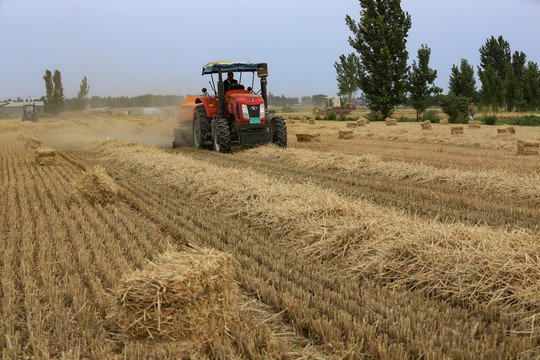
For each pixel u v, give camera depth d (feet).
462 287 12.38
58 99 229.45
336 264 15.02
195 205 23.58
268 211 19.90
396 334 10.07
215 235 17.76
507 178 27.32
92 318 10.87
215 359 9.46
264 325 10.89
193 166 31.63
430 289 12.78
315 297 11.98
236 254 15.76
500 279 12.03
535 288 11.41
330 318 11.11
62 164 40.09
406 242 14.37
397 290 13.05
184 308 9.54
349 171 32.94
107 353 9.41
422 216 21.11
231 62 43.62
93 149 51.78
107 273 13.62
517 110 156.66
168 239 17.83
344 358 9.41
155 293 9.39
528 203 23.47
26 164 39.70
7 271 13.79
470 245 13.70
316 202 19.75
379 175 31.94
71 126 98.99
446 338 9.77
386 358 9.18
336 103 203.51
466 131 71.46
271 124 43.83
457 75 139.74
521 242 13.62
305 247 16.40
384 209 19.65
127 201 25.20
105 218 20.88
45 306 11.65
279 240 17.65
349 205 19.25
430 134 61.93
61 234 17.67
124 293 9.45
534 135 61.67
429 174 29.73
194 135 49.52
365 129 77.25
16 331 10.50
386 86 131.34
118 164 39.47
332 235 16.39
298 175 32.24
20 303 12.03
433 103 260.42
